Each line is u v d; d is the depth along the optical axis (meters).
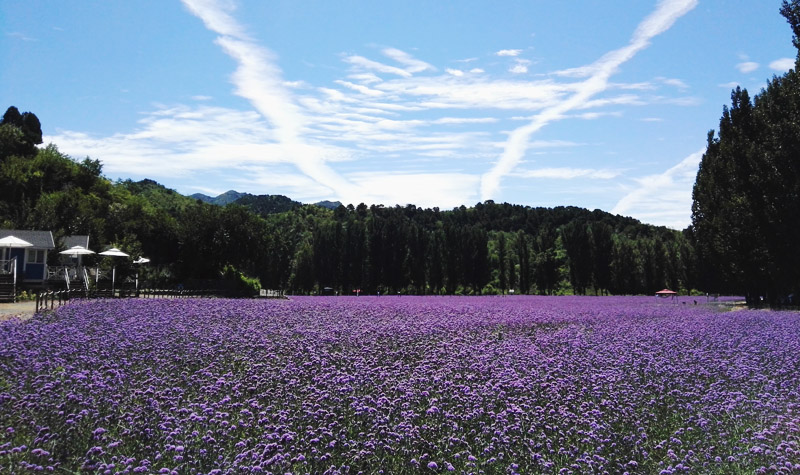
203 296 47.38
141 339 14.42
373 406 8.84
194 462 6.69
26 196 76.62
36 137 107.06
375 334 17.12
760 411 9.74
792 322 23.52
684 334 19.19
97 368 11.03
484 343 16.08
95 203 72.06
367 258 89.00
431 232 98.69
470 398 9.40
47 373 10.16
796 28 36.31
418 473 6.93
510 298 57.03
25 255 40.78
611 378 11.40
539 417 8.70
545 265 92.50
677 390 10.81
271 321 20.62
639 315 29.52
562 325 23.84
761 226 39.34
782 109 40.16
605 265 90.00
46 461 6.50
